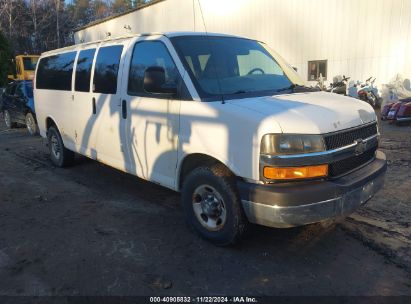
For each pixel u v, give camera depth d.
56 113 6.45
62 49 6.32
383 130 9.62
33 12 45.09
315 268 3.45
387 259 3.57
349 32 14.05
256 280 3.29
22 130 12.24
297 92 4.20
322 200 3.21
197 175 3.77
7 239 4.11
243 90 3.96
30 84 11.68
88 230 4.30
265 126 3.18
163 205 5.02
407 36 12.75
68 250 3.84
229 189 3.52
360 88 13.86
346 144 3.50
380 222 4.31
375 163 3.89
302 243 3.89
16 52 44.00
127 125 4.62
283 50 16.12
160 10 20.94
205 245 3.89
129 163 4.77
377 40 13.43
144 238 4.07
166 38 4.15
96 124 5.29
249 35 17.11
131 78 4.53
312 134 3.22
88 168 6.89
